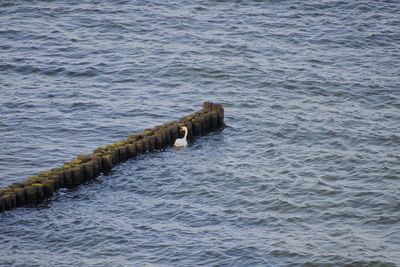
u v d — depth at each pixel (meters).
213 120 163.62
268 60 197.88
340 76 189.12
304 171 145.62
